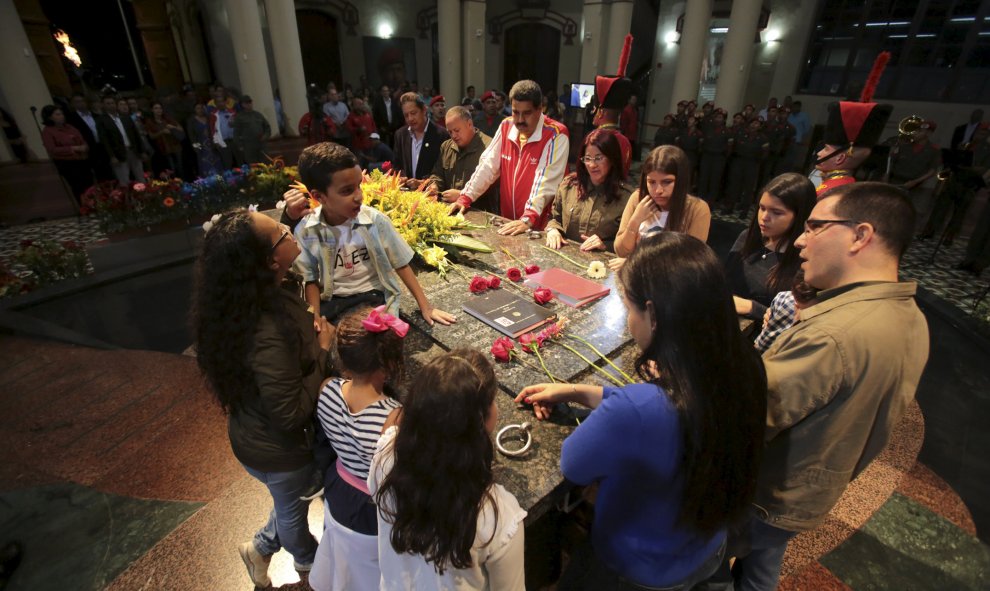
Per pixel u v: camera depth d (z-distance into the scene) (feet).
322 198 5.02
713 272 2.61
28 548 6.41
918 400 9.98
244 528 6.66
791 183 5.76
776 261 6.34
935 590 6.07
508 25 42.93
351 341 3.70
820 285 3.67
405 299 6.30
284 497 4.87
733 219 22.66
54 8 34.94
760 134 22.04
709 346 2.62
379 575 4.20
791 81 32.55
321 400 4.16
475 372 2.96
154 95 30.32
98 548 6.39
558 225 9.07
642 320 2.88
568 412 4.38
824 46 31.14
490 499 3.07
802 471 3.60
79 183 20.63
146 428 8.57
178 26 34.81
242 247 3.74
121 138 22.03
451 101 37.78
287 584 5.91
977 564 6.39
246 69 26.20
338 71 40.75
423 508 2.91
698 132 24.71
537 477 3.73
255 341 3.91
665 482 2.95
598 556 3.58
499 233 8.84
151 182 15.70
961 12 26.30
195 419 8.76
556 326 5.38
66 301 13.73
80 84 34.14
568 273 6.90
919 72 28.43
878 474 7.86
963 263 16.38
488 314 5.72
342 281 5.82
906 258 17.37
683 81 30.14
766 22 29.43
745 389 2.75
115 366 10.46
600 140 7.88
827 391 3.24
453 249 7.52
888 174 15.30
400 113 30.96
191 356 10.91
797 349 3.38
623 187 8.45
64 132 19.90
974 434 9.02
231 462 7.77
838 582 6.10
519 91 9.14
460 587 3.22
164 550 6.35
